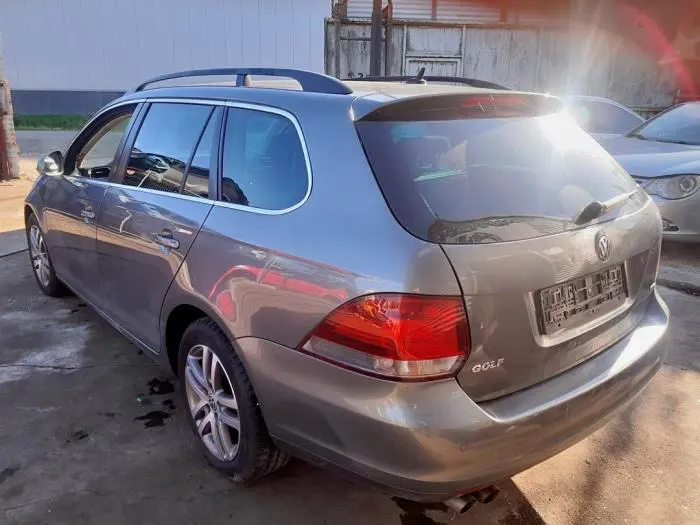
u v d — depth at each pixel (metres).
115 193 3.29
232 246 2.37
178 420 3.12
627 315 2.53
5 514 2.43
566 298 2.13
